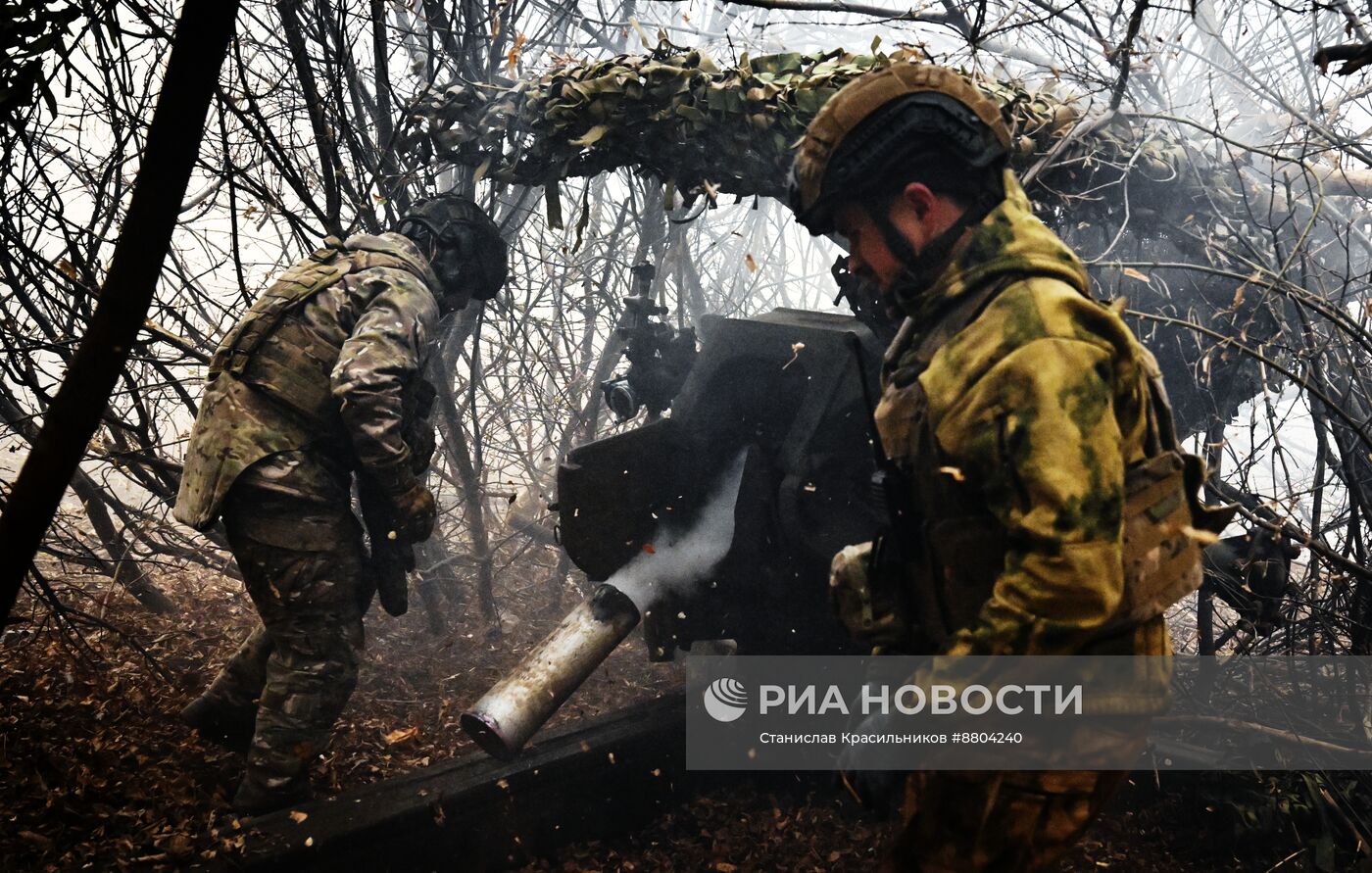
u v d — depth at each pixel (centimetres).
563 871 236
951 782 130
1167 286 277
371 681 312
